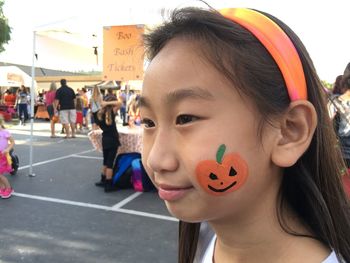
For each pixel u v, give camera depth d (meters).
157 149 0.60
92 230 3.89
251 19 0.63
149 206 4.69
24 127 14.44
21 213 4.38
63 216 4.30
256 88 0.58
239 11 0.66
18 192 5.25
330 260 0.67
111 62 5.77
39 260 3.21
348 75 2.90
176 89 0.58
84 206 4.67
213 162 0.57
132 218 4.25
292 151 0.60
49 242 3.57
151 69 0.62
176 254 3.37
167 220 4.20
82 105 13.55
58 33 6.38
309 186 0.69
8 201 4.83
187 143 0.58
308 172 0.69
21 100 15.44
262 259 0.67
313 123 0.61
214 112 0.57
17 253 3.33
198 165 0.57
